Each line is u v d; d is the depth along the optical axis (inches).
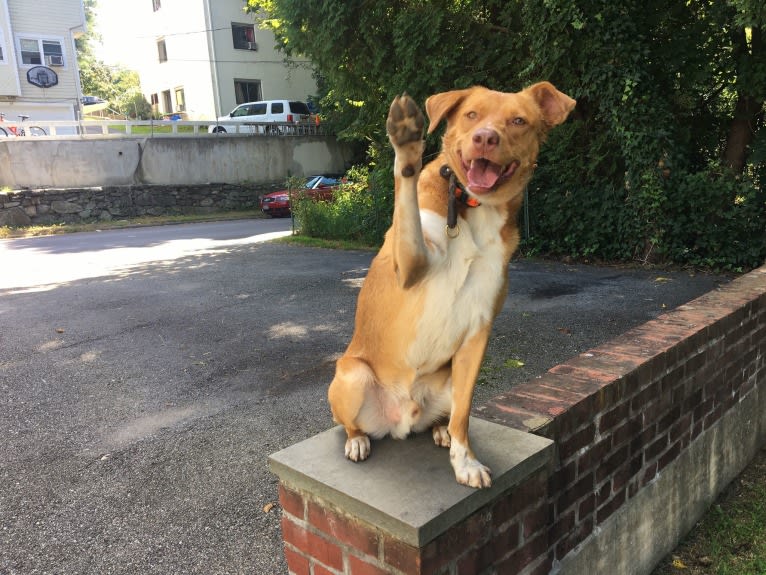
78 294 382.3
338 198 659.4
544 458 86.2
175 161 975.0
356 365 86.6
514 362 223.3
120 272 463.8
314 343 260.5
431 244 74.8
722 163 419.5
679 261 402.9
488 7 447.8
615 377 112.6
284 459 84.8
